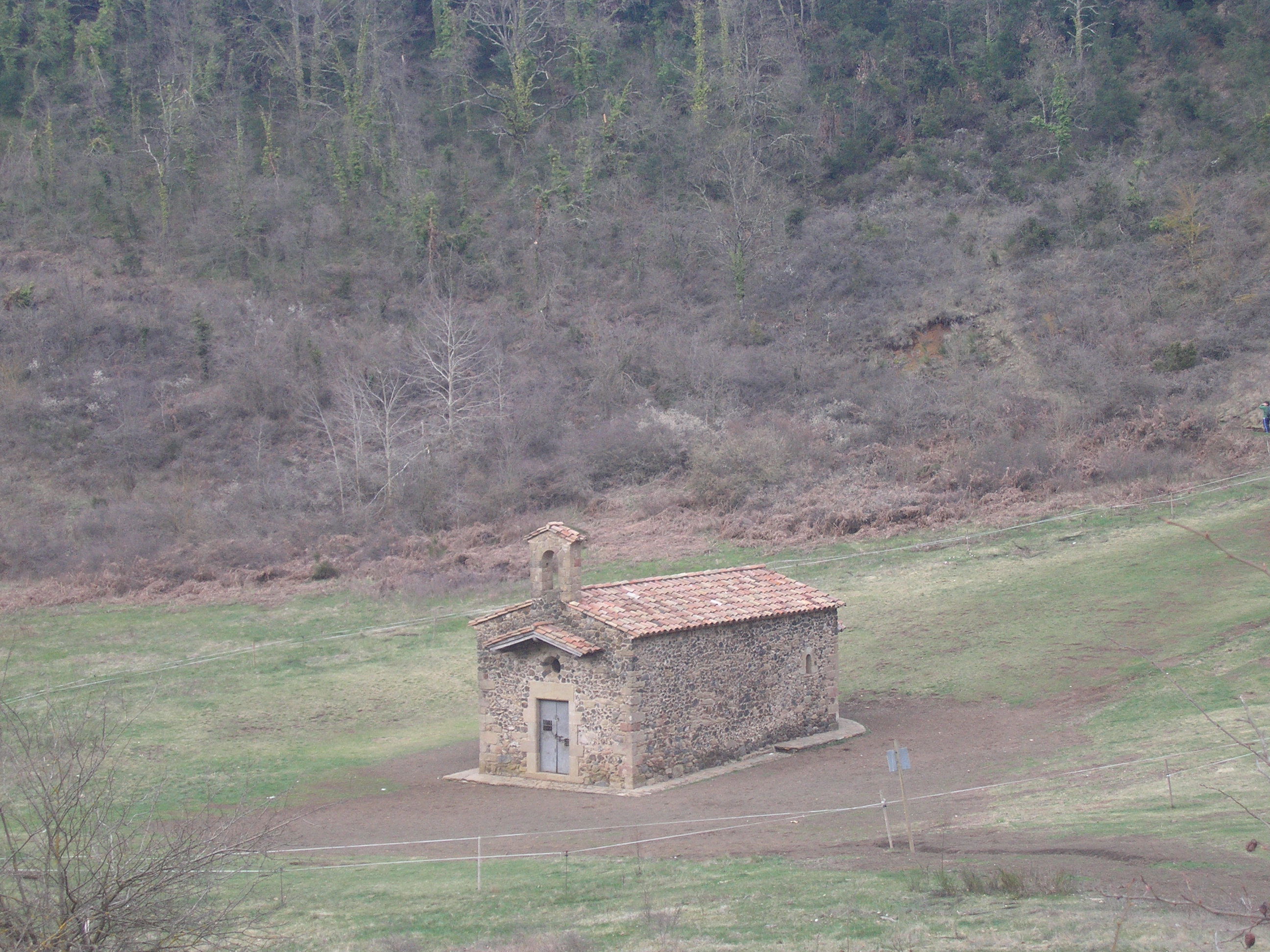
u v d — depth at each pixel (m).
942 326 69.62
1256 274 64.31
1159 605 36.38
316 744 31.83
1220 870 15.52
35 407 64.38
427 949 14.95
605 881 18.05
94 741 14.06
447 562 49.88
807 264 78.81
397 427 63.69
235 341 71.19
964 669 34.19
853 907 15.26
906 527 49.47
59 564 51.16
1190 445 52.41
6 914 11.24
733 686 28.39
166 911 11.87
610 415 65.25
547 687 27.47
